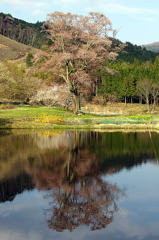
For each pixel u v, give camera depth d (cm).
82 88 4997
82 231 1082
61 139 3094
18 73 7944
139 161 2103
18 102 6600
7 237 1030
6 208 1268
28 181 1622
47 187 1533
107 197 1393
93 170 1870
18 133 3519
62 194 1432
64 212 1229
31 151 2444
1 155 2280
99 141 2962
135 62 12862
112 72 4959
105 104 8344
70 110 5403
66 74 5041
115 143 2858
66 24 4666
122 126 4034
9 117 4216
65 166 1962
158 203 1323
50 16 4581
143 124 4125
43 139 3077
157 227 1103
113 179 1677
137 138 3147
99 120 4231
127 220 1165
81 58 4531
